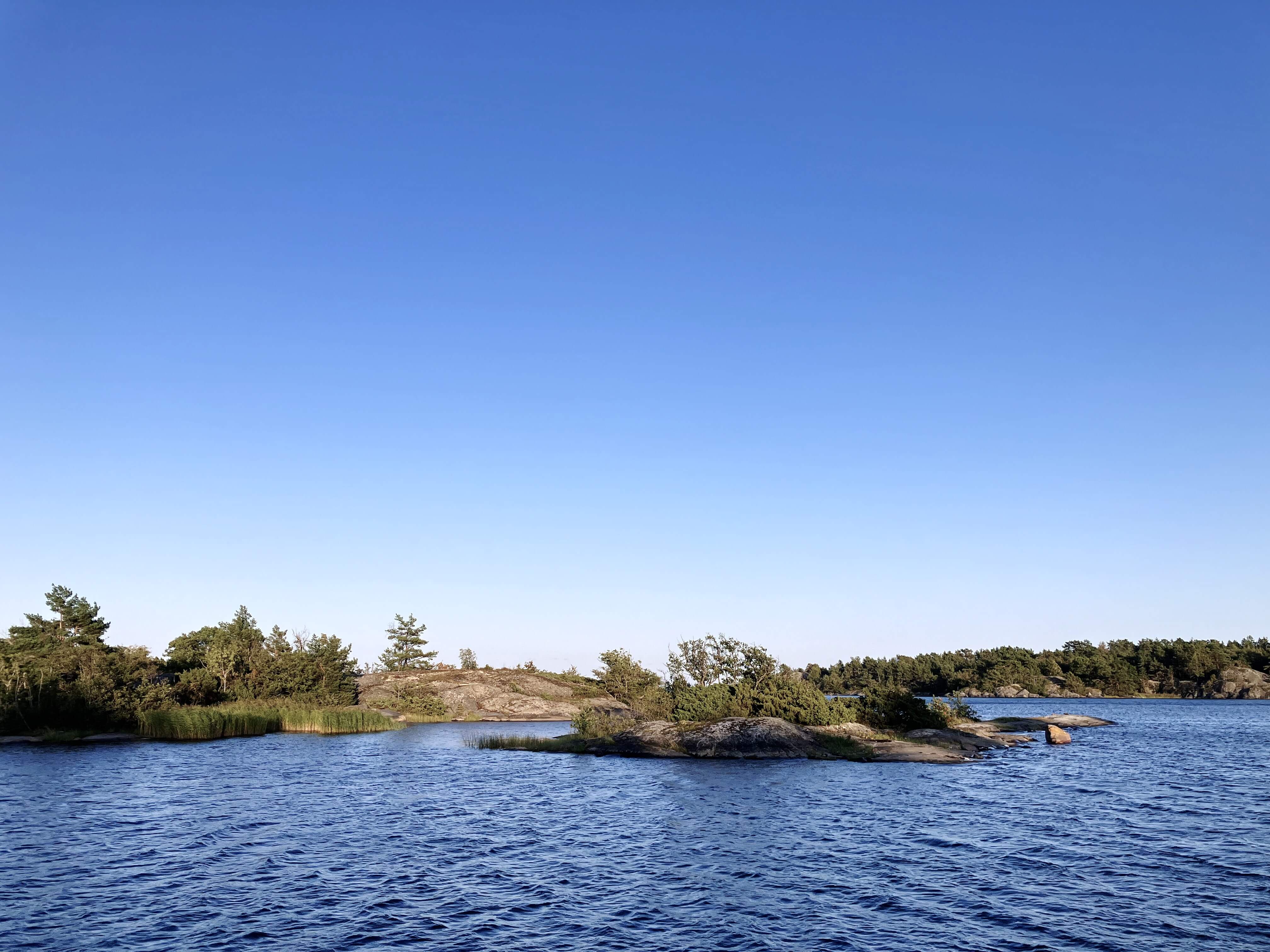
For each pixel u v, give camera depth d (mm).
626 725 65000
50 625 90938
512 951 17250
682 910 20203
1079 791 40156
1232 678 197375
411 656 128250
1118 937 18094
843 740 57281
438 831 30094
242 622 108000
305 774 47031
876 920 19391
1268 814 33656
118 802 35969
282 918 19500
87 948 17391
